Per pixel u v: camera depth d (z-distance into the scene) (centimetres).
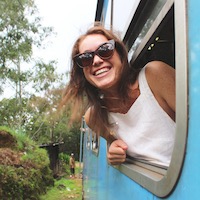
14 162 841
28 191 773
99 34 164
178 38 85
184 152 81
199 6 73
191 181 77
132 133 163
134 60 175
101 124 184
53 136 2459
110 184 246
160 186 103
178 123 85
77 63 165
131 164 173
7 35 1638
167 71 138
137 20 166
